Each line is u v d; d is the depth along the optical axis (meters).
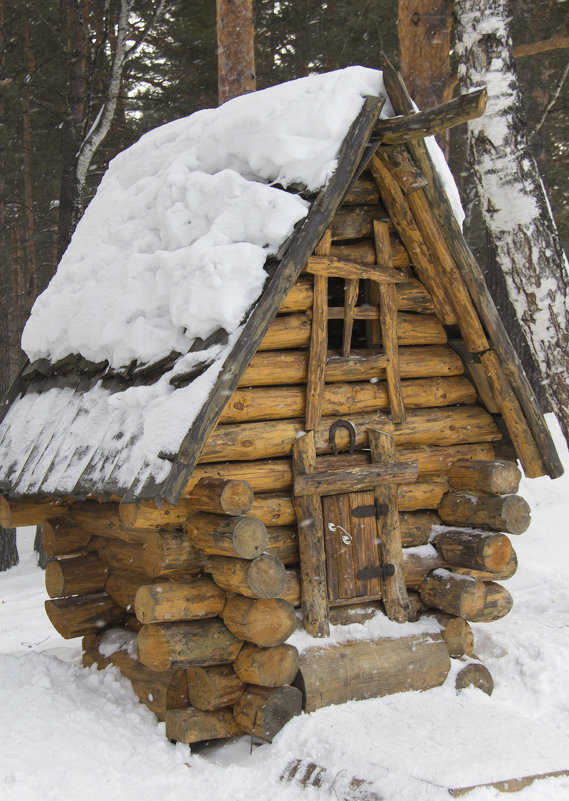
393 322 6.11
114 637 6.56
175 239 5.84
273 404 5.64
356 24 14.85
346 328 5.97
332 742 5.01
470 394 6.61
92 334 6.16
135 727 5.58
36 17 17.08
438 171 5.91
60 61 17.41
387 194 5.92
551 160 16.02
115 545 6.46
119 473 5.02
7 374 15.05
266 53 16.42
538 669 6.28
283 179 5.57
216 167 6.15
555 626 7.23
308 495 5.69
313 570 5.64
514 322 13.29
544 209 8.03
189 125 6.80
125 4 13.68
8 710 5.66
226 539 5.05
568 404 8.09
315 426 5.72
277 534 5.73
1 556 14.95
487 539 6.01
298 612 5.71
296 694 5.31
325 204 5.21
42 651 7.51
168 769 5.14
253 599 5.24
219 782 4.95
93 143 13.71
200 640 5.30
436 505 6.47
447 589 6.08
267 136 5.68
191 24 16.00
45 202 20.70
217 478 5.27
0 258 15.22
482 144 8.10
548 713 5.89
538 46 9.24
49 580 6.78
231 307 5.03
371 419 6.12
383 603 6.04
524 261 8.02
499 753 4.89
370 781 4.60
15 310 21.94
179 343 5.37
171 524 5.43
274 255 5.18
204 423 4.74
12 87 15.94
